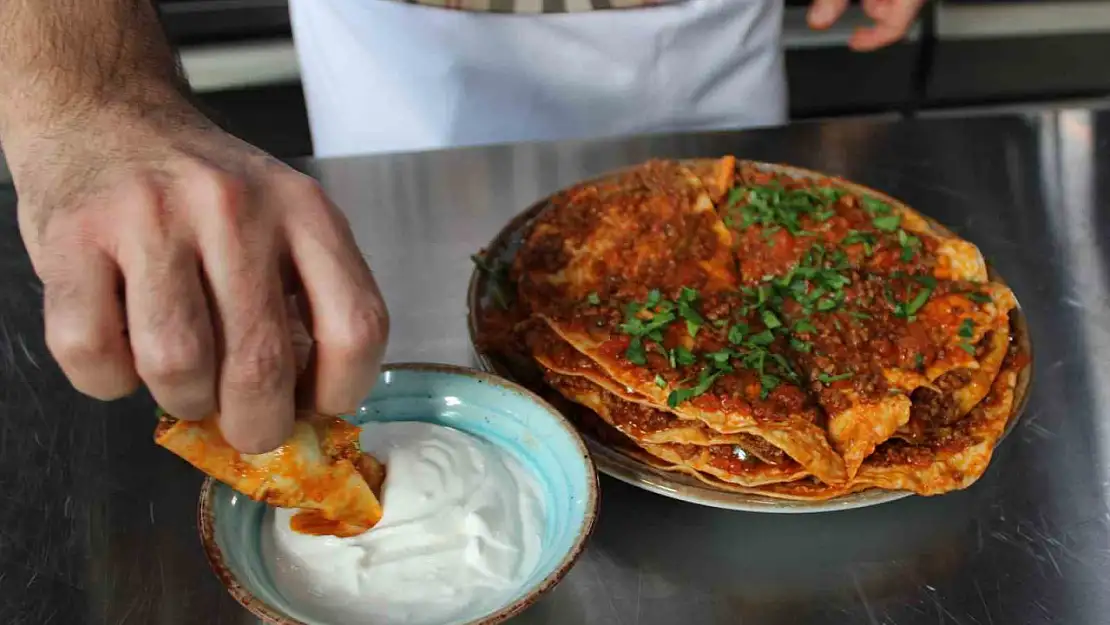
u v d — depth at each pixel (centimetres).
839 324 67
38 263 50
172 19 140
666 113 95
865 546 62
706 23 91
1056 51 160
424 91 91
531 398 60
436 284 76
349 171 85
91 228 48
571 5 89
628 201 75
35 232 52
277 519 57
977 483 65
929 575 61
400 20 89
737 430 62
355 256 50
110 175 50
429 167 86
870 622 59
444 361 71
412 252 79
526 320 68
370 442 60
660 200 74
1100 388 70
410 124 93
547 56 91
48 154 53
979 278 71
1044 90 156
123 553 61
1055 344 73
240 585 52
